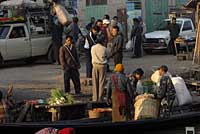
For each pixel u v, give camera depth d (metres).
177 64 28.67
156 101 16.05
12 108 16.23
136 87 17.67
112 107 16.05
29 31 29.31
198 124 16.45
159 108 16.16
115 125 14.82
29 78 24.53
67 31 28.08
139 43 32.53
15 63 30.34
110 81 16.02
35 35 29.52
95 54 18.98
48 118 16.41
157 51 35.28
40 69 27.61
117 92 15.85
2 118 15.30
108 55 20.39
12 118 15.84
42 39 29.77
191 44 32.16
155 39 34.81
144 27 38.62
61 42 29.30
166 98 16.86
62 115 16.33
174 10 42.09
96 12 40.19
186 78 23.38
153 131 15.66
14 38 28.77
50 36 30.05
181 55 30.66
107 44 22.47
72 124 14.41
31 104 16.44
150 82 18.23
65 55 19.97
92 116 16.39
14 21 29.02
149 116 15.84
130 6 40.38
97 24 24.00
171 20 35.84
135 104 16.09
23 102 17.25
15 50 28.80
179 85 18.02
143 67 27.47
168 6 42.34
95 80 19.06
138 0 40.62
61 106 16.31
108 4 39.91
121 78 15.91
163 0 42.22
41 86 22.36
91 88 21.88
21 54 29.03
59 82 23.30
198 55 25.16
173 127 15.95
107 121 15.70
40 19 29.84
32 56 29.48
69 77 20.09
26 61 30.16
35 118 16.30
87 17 40.06
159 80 17.48
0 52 28.28
